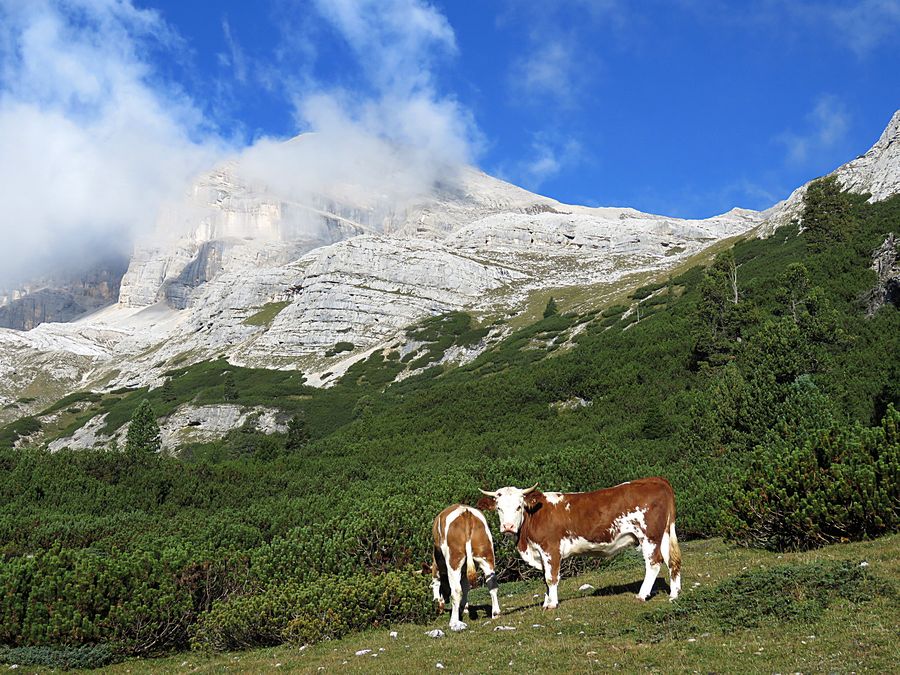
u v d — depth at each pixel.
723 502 18.36
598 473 27.52
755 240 107.31
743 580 11.77
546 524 12.68
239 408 102.88
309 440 77.19
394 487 23.42
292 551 17.55
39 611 14.60
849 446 15.92
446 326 130.75
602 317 98.69
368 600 14.24
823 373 38.25
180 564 16.48
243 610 14.74
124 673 13.80
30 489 34.50
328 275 161.12
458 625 12.66
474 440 53.94
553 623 11.56
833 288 55.28
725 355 52.31
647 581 12.06
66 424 134.75
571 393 62.31
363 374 119.50
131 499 35.28
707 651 8.99
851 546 14.44
